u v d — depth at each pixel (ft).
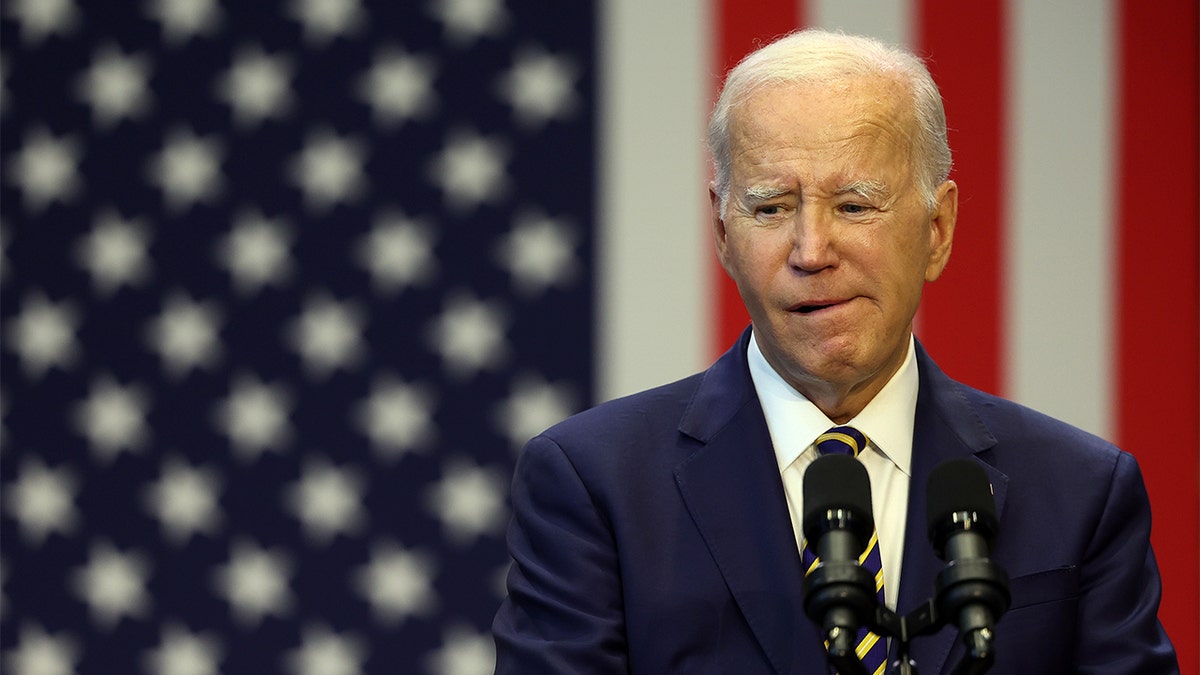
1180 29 38.14
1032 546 17.51
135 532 41.73
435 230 41.01
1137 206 38.14
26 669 41.86
